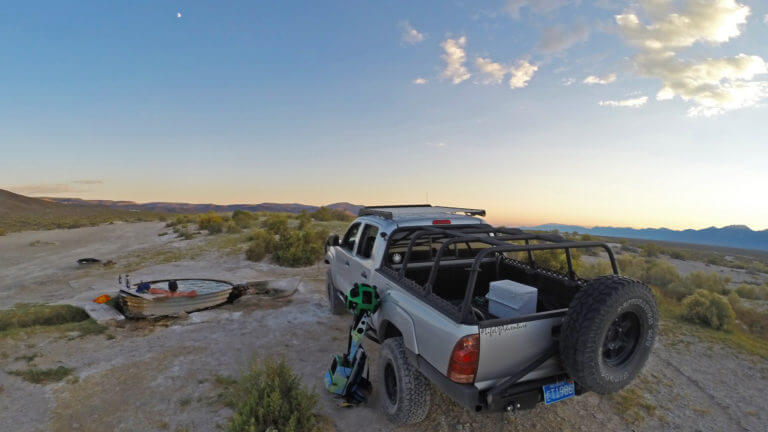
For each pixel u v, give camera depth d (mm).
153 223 38188
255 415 3650
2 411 4004
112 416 3971
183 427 3797
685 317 8008
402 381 3678
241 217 27672
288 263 13492
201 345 5902
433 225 4875
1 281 12188
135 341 6012
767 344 6859
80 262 14234
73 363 5164
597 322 2781
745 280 22172
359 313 4262
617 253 26938
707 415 4320
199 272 12125
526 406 3086
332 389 4230
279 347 5906
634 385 5016
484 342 2881
